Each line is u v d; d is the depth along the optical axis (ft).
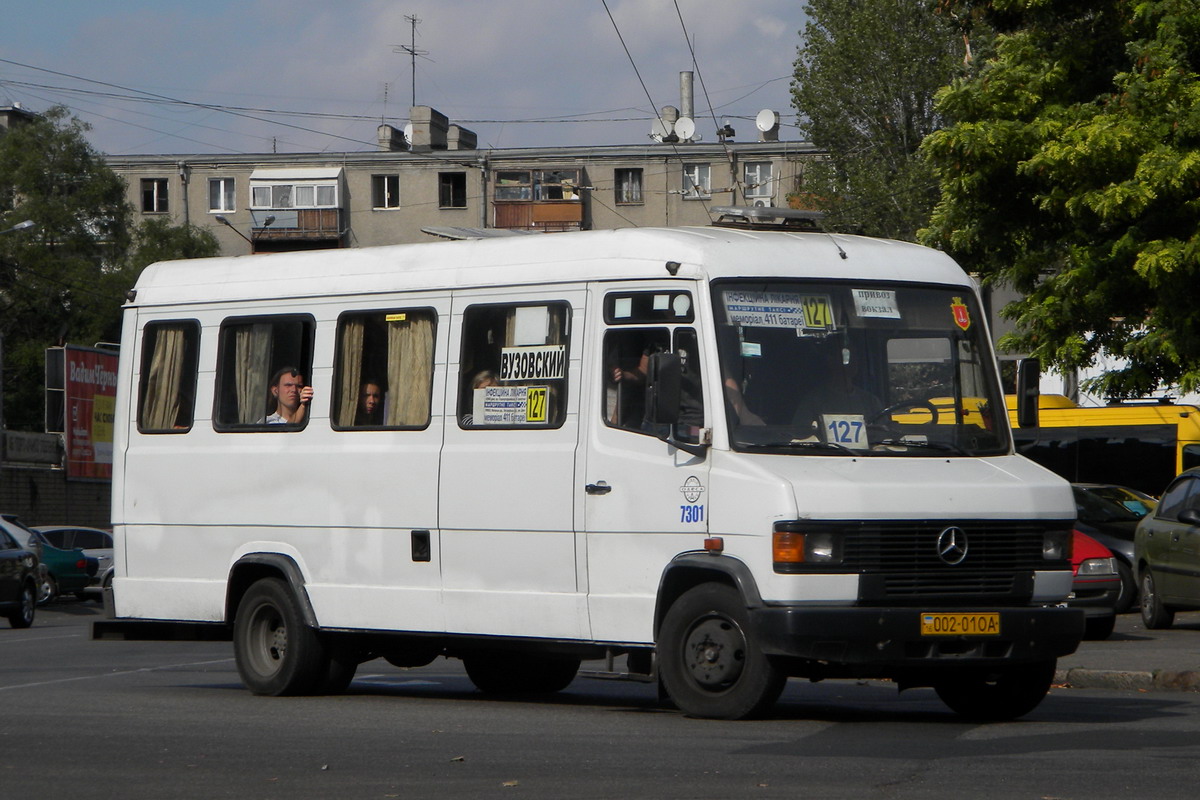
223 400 46.80
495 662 47.80
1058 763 30.55
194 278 48.24
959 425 38.75
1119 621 80.02
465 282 42.14
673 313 38.06
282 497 44.98
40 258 242.37
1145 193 62.49
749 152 267.80
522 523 40.01
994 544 36.94
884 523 35.81
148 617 47.98
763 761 30.94
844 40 182.60
